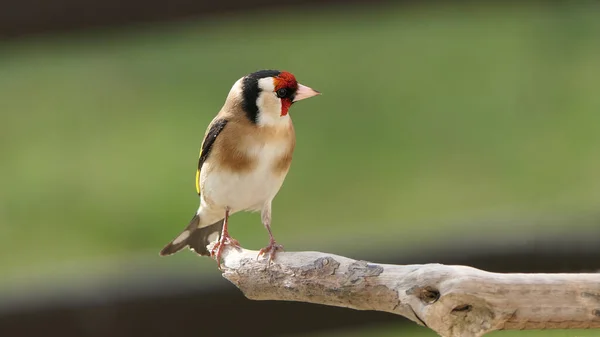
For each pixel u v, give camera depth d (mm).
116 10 7738
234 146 5867
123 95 11586
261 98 5852
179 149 11180
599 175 10969
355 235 8438
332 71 11797
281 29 11562
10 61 10742
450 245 7961
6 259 10422
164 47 11656
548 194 10859
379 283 4426
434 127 11602
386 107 11750
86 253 10430
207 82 11648
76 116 11422
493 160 11297
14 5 7586
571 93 11703
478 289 4160
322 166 11297
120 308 7816
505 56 11992
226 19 8102
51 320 7766
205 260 8148
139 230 10586
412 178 11180
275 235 10672
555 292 4152
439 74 11789
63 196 10930
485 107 11773
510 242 7891
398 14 10836
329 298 4574
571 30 11875
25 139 11344
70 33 7824
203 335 7867
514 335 6312
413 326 8242
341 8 8258
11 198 10922
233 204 6051
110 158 11227
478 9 8867
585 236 7809
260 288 4820
